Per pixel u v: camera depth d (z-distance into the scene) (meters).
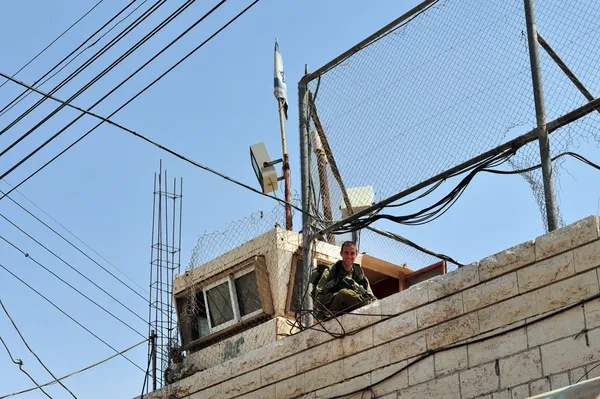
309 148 16.30
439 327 12.87
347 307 14.93
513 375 11.73
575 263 11.61
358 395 13.53
